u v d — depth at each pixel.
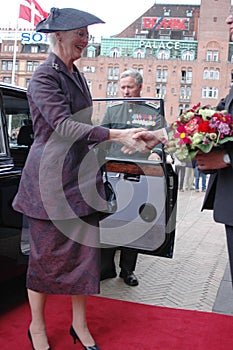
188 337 3.07
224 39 43.69
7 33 43.38
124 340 2.99
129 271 4.15
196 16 49.59
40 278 2.68
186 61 43.84
